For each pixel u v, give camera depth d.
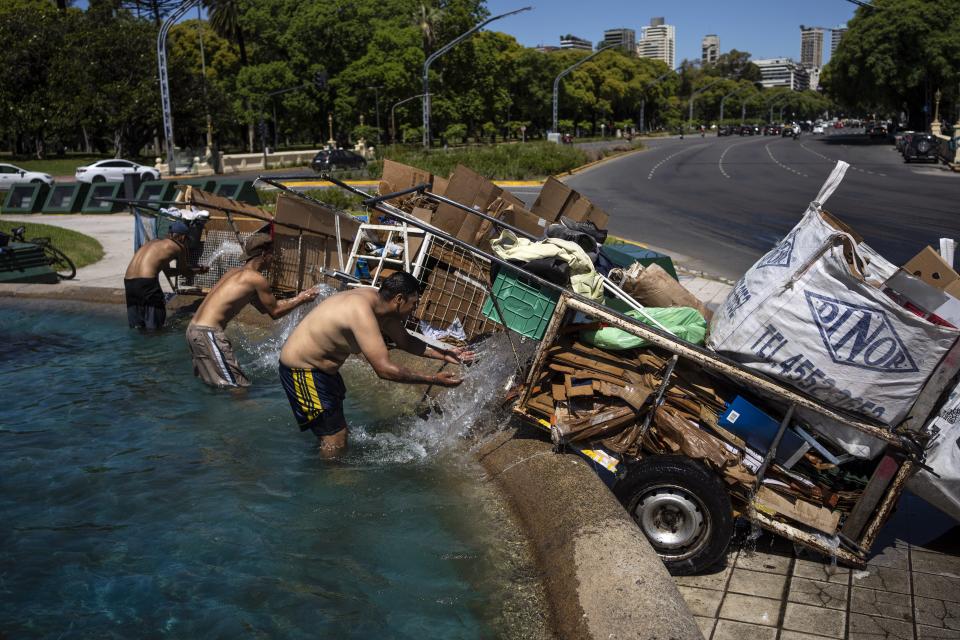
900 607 3.80
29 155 59.75
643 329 4.36
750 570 4.17
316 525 4.54
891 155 46.84
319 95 64.19
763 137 98.06
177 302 9.98
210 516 4.63
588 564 3.72
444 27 66.44
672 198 26.00
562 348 4.75
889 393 3.96
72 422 6.19
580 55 108.31
